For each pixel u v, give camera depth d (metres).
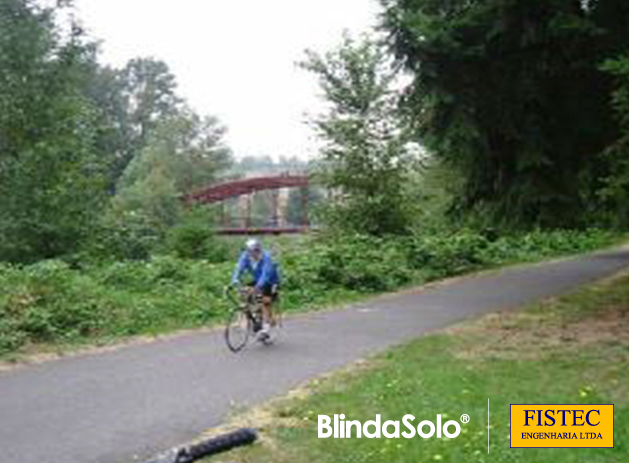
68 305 17.08
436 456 8.82
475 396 11.39
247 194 81.81
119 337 16.47
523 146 26.45
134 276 21.23
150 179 71.19
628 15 19.98
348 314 19.72
